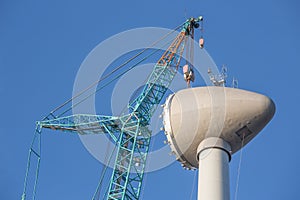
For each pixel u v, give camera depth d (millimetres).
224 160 44969
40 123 123500
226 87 47531
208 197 42656
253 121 45938
